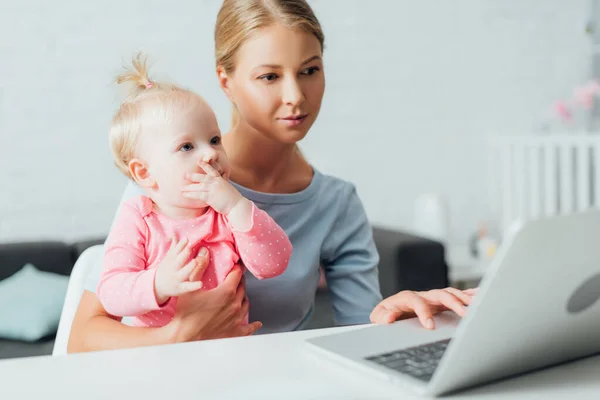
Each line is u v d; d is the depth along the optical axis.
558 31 3.48
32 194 2.73
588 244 0.55
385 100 3.18
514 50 3.40
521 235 0.50
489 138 3.38
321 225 1.21
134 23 2.79
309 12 1.04
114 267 0.96
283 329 1.18
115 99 1.16
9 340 2.19
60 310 2.24
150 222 1.00
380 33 3.14
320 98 1.07
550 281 0.54
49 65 2.71
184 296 0.94
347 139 3.12
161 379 0.62
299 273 1.15
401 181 3.23
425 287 2.56
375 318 0.88
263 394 0.58
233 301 0.97
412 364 0.63
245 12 1.02
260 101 1.03
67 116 2.75
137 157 1.03
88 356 0.69
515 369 0.61
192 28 2.86
